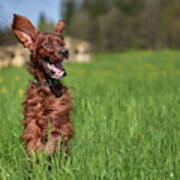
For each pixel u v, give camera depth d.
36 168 2.44
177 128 2.84
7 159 2.76
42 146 2.63
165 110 3.26
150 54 19.67
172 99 3.71
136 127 2.93
